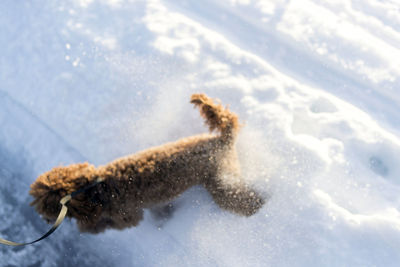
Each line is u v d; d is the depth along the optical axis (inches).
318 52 83.0
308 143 75.5
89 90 80.6
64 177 66.4
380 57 82.0
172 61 81.1
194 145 68.5
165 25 84.1
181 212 75.4
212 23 86.4
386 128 78.5
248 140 76.2
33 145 80.5
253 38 85.0
